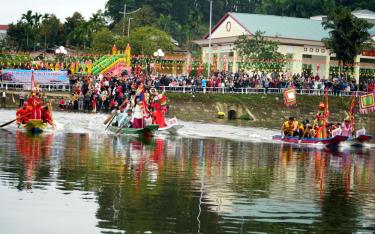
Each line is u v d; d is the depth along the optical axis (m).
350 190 28.73
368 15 142.38
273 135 57.56
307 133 51.84
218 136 54.50
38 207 22.20
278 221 22.08
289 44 116.25
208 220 21.67
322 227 21.64
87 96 76.62
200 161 35.81
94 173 29.12
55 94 79.44
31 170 28.97
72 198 23.70
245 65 105.50
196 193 25.81
